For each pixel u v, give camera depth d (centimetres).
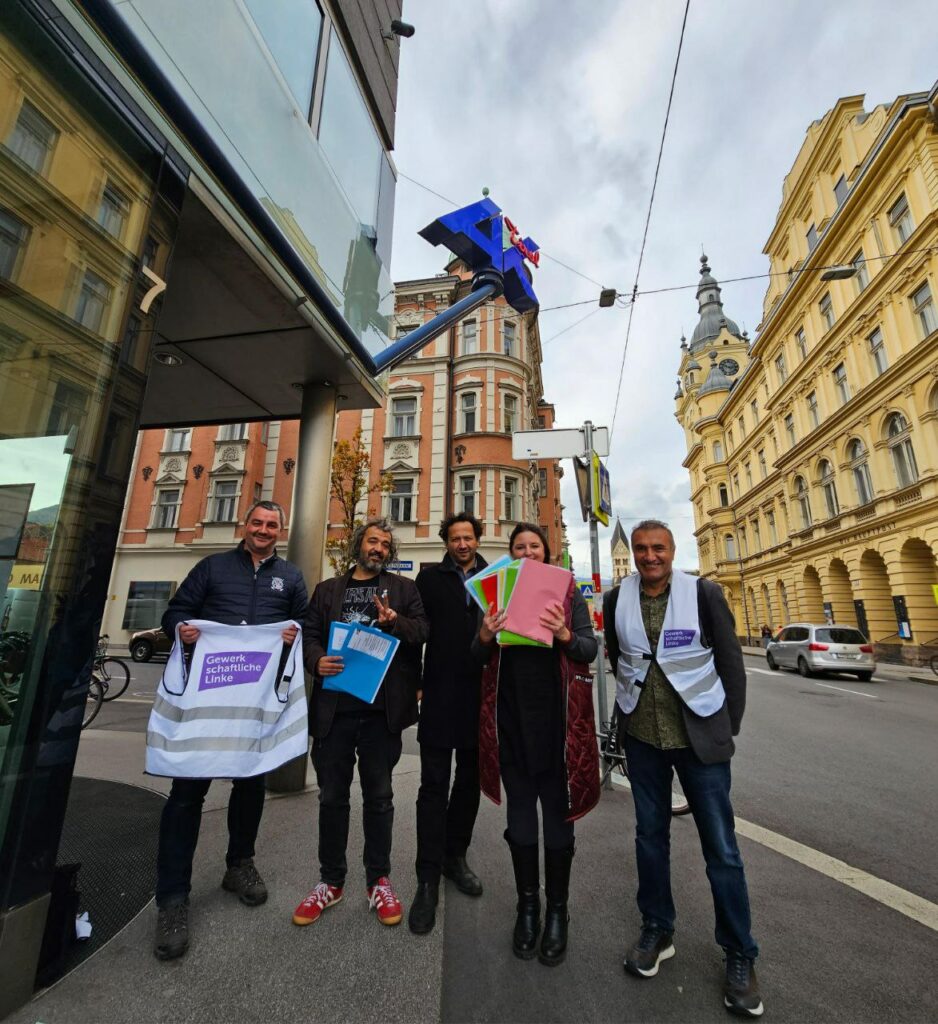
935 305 1658
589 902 258
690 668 219
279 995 187
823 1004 189
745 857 316
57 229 208
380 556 274
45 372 204
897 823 375
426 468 1919
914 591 1753
